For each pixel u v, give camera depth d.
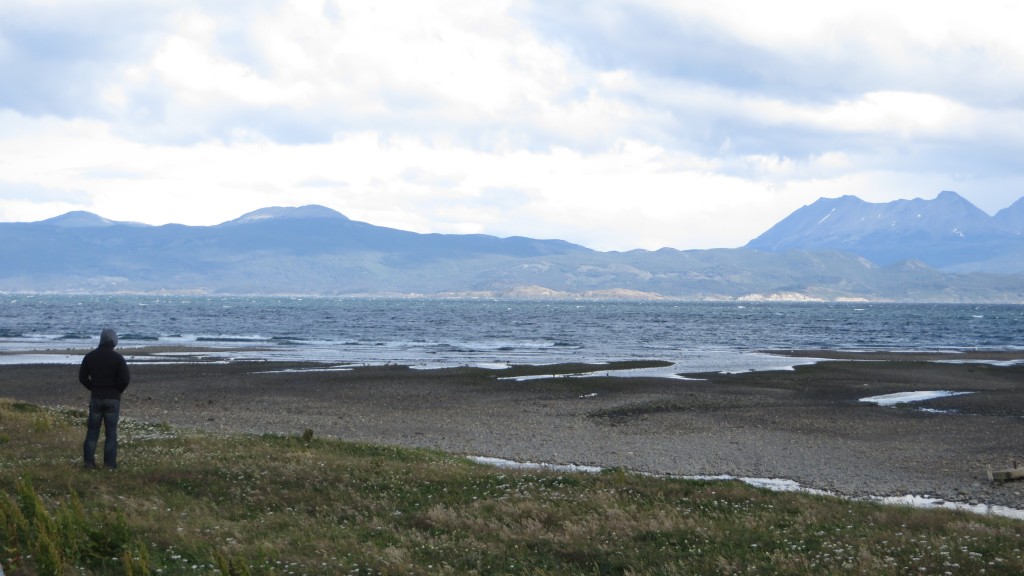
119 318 171.75
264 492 18.14
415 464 22.80
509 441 31.41
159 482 18.45
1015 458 27.48
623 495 18.77
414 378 54.03
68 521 12.14
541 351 85.06
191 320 165.62
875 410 40.41
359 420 36.56
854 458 28.08
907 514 17.06
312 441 26.69
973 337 123.50
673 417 37.84
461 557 13.18
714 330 143.12
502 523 15.67
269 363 65.56
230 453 22.88
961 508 20.92
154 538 13.49
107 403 19.34
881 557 12.98
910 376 57.31
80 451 21.97
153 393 45.41
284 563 12.50
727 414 38.84
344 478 19.75
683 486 19.98
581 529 14.96
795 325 169.75
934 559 12.60
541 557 13.33
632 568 12.49
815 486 23.72
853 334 131.38
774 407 41.28
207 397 44.00
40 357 69.69
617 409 40.38
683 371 60.59
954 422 36.47
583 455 28.56
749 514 16.73
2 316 175.38
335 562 12.51
